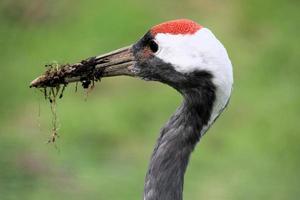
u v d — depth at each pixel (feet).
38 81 36.40
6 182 54.03
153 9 71.15
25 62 67.31
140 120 61.36
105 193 53.47
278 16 72.33
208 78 34.01
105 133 59.82
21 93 64.03
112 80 64.39
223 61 33.99
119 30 69.41
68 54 67.62
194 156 57.77
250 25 71.36
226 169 57.16
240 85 65.31
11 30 70.08
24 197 52.95
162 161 34.45
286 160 58.90
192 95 34.37
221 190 55.16
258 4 72.79
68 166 55.88
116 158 57.77
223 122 61.05
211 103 34.30
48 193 53.26
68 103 61.87
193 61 34.09
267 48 69.41
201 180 56.03
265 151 59.31
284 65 67.87
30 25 70.54
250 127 60.90
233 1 73.05
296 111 62.69
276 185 56.29
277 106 63.00
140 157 58.13
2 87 64.54
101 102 62.59
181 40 34.22
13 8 71.41
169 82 34.81
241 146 59.26
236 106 62.75
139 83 64.49
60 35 69.41
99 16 70.44
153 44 34.88
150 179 34.55
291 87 65.41
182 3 72.28
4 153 56.59
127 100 62.90
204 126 34.53
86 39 68.80
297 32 71.20
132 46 35.65
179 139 34.47
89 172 55.67
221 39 69.87
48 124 59.88
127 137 59.93
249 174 57.11
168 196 34.35
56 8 71.36
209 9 72.38
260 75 66.49
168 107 62.59
